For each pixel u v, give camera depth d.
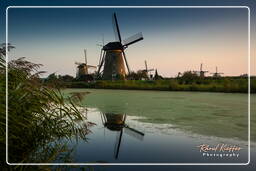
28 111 2.73
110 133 4.85
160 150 3.68
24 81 2.80
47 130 3.22
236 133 4.83
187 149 3.73
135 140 4.27
